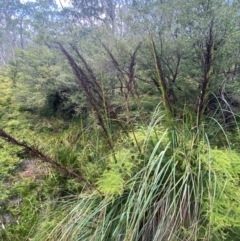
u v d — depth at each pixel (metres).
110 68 2.08
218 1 1.80
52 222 1.47
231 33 1.69
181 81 1.91
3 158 2.25
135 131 1.58
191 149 1.20
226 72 1.83
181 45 1.85
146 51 1.96
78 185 1.67
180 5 1.91
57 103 3.04
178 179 1.21
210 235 1.08
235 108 1.76
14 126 2.88
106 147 1.68
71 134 2.45
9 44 10.69
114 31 2.60
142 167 1.31
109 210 1.27
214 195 1.06
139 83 2.11
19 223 1.77
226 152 1.32
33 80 2.99
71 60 1.38
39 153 1.30
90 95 1.44
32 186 2.00
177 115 1.61
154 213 1.12
